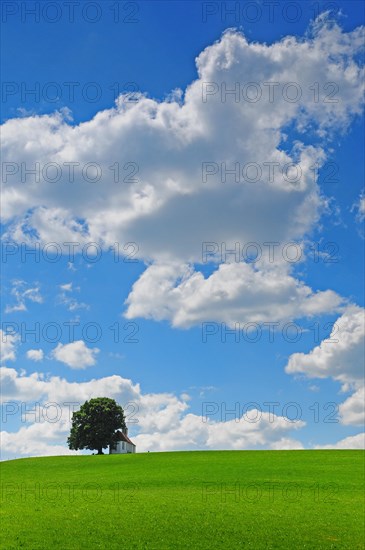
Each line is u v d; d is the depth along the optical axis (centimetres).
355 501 5297
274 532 3947
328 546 3638
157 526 4059
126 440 13475
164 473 7375
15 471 8625
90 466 8812
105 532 3862
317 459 8431
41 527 3991
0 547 3466
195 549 3516
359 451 9456
